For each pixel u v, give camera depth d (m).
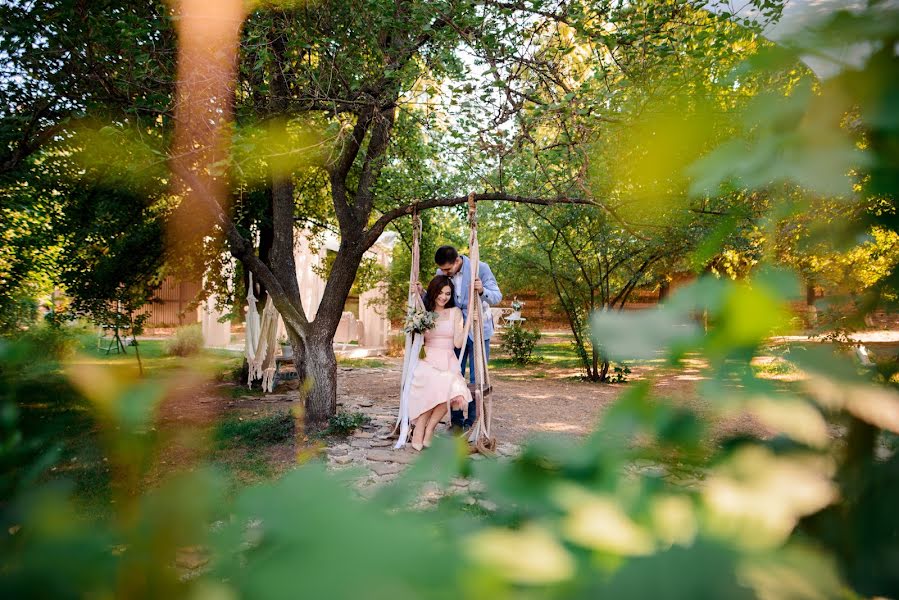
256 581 0.15
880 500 0.22
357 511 0.17
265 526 0.17
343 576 0.15
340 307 6.84
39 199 6.45
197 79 3.75
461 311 5.98
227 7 3.25
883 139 0.26
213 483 0.22
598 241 10.05
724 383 0.20
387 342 15.99
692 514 0.20
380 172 6.72
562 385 10.34
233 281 10.54
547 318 23.05
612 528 0.19
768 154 0.27
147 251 8.24
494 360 14.88
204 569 0.18
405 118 6.29
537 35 4.54
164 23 3.62
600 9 4.04
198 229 8.36
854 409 0.22
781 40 0.28
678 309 0.20
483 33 4.27
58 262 7.12
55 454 0.27
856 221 0.29
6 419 0.30
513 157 5.10
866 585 0.22
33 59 3.63
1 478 0.27
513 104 4.41
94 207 7.05
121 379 0.26
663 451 0.21
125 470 0.24
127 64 3.78
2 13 3.34
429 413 5.58
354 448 5.55
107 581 0.22
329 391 6.68
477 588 0.15
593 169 3.21
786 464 0.22
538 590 0.16
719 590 0.18
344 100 4.39
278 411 7.45
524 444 0.22
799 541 0.22
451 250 6.07
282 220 7.29
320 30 4.34
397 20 4.22
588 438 0.21
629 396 0.21
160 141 4.48
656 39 3.46
